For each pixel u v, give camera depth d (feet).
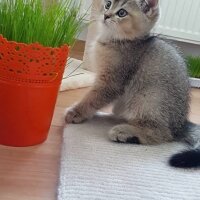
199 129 1.04
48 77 0.79
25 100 0.79
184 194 0.74
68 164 0.78
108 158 0.84
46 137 0.89
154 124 0.99
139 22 1.04
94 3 1.26
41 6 0.79
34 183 0.71
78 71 1.41
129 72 1.04
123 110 1.08
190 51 1.98
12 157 0.79
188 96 1.06
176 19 1.86
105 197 0.68
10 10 0.77
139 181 0.76
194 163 0.87
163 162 0.88
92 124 1.04
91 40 1.38
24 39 0.77
